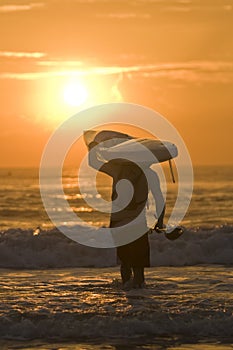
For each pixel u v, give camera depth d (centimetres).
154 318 2544
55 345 2336
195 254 4631
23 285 3344
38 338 2420
